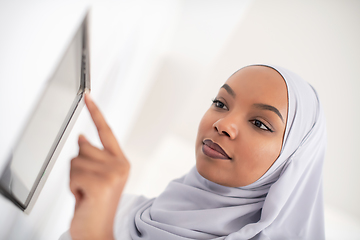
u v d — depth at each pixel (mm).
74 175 394
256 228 756
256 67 821
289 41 2490
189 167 2410
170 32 1491
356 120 2539
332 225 2352
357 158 2611
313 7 2293
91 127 813
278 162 801
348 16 2256
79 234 387
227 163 739
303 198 913
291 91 800
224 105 802
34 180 414
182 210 880
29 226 520
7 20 275
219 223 807
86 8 445
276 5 2348
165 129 1802
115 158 418
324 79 2547
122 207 1027
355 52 2371
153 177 2041
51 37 356
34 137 344
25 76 313
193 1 1549
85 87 445
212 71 2678
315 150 897
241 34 2516
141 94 1363
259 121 751
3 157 290
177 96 1681
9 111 293
